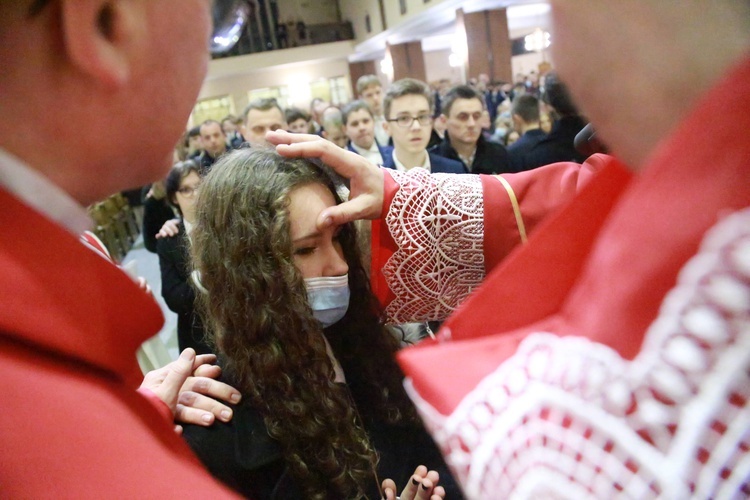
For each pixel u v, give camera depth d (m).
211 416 0.72
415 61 12.23
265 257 0.72
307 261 0.76
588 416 0.27
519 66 11.73
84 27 0.28
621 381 0.26
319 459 0.74
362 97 4.04
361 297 0.88
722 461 0.24
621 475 0.26
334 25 13.99
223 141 3.10
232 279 0.73
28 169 0.31
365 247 0.88
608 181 0.40
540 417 0.29
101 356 0.31
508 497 0.29
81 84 0.30
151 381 0.74
